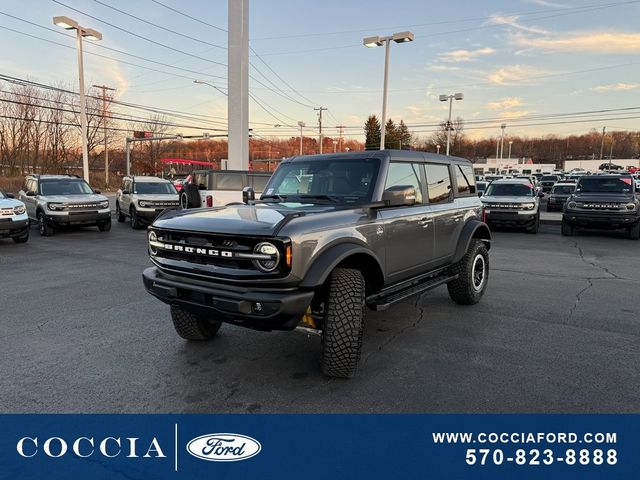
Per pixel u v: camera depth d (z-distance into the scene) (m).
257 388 3.72
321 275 3.46
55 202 14.03
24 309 6.02
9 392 3.65
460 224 5.83
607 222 13.55
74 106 53.19
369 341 4.80
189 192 13.94
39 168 54.56
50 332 5.10
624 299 6.54
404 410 3.36
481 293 6.37
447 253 5.56
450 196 5.74
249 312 3.31
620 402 3.47
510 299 6.55
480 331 5.12
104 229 15.34
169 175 72.50
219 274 3.50
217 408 3.41
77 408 3.41
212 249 3.51
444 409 3.38
